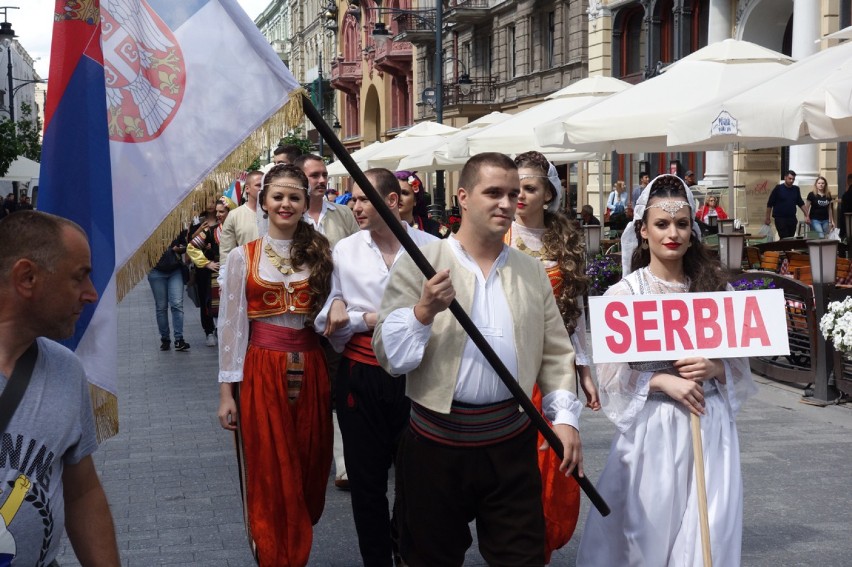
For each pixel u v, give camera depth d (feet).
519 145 50.78
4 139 98.78
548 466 15.33
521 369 12.03
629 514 12.87
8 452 7.70
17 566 7.70
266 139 12.02
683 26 87.30
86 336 11.09
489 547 12.05
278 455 15.56
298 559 15.51
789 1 76.64
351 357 15.75
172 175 11.96
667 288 13.29
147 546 17.56
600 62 99.25
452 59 142.72
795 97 28.96
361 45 202.80
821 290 27.35
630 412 12.86
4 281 7.93
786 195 62.34
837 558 16.42
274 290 15.79
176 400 30.55
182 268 41.32
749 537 17.43
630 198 94.99
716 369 12.78
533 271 12.52
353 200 16.58
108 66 11.74
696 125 32.76
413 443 12.20
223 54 12.16
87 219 11.14
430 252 12.23
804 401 27.94
